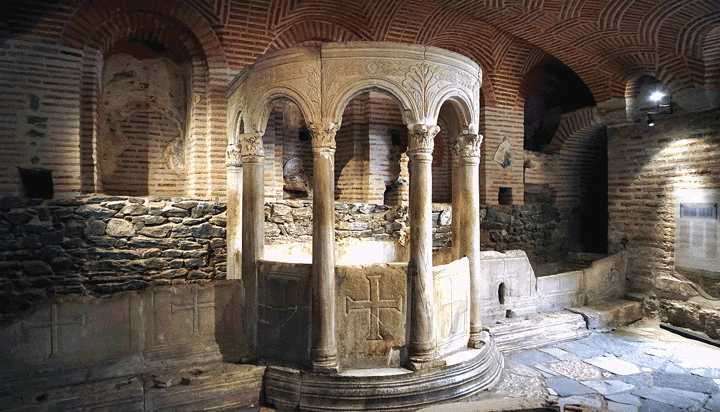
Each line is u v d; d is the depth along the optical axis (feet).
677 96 22.30
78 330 13.99
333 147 14.46
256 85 15.79
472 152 17.07
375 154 26.30
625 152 25.95
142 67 21.50
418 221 14.67
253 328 15.99
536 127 33.53
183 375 14.29
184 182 22.85
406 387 13.88
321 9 21.86
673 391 15.29
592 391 15.24
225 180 20.49
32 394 12.75
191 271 19.62
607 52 23.17
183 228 19.38
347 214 23.59
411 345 14.62
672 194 23.59
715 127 21.63
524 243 28.89
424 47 14.69
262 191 16.37
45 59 17.21
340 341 14.58
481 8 21.94
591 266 24.58
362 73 14.28
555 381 16.11
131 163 21.80
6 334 13.15
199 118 20.58
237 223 18.79
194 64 20.51
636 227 25.39
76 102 17.79
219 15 19.88
